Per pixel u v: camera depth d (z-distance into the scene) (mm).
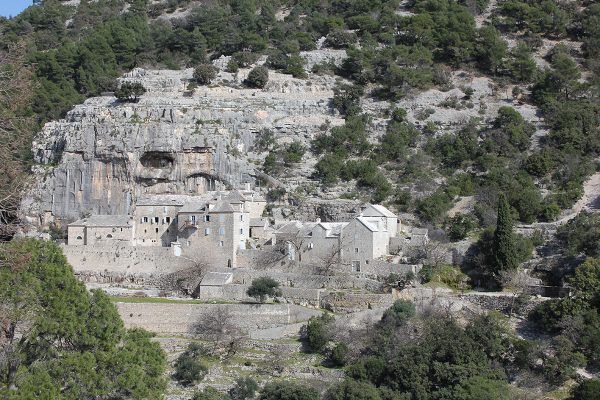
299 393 175000
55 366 129625
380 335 193500
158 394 138000
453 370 179375
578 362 187250
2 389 122438
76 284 141625
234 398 180875
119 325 144250
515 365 189625
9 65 111438
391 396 177250
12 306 132500
